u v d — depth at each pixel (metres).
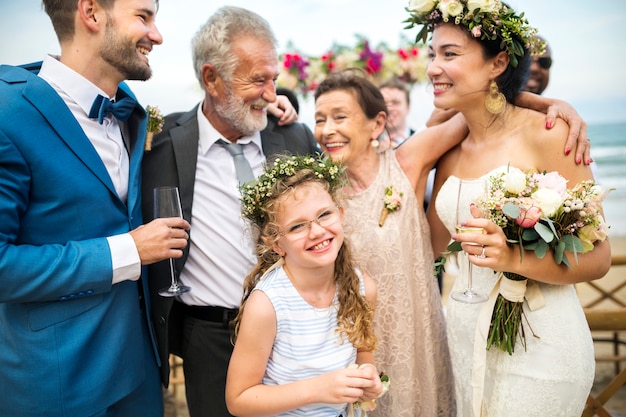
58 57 2.05
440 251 2.53
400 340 2.26
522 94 2.18
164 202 1.96
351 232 2.28
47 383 1.83
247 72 2.23
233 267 2.29
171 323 2.38
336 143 2.26
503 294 1.97
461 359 2.19
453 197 2.17
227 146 2.39
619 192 17.20
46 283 1.75
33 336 1.83
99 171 1.91
